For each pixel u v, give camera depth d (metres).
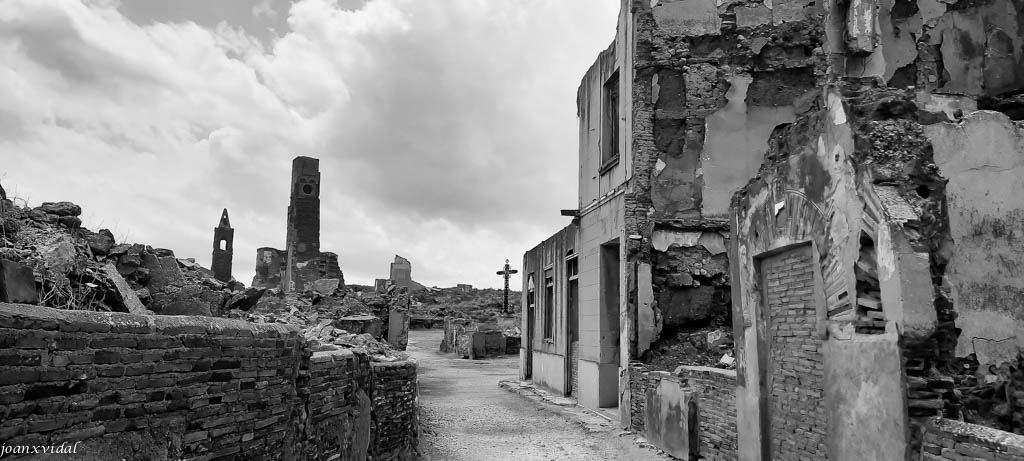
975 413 5.52
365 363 8.13
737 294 8.57
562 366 17.59
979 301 5.78
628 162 13.79
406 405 9.67
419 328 48.94
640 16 13.70
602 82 15.77
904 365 5.34
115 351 4.00
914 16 11.45
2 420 3.34
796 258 7.25
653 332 12.80
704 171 13.32
